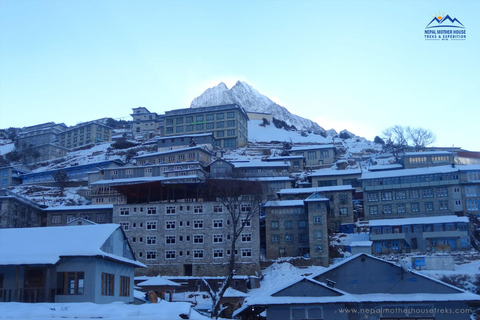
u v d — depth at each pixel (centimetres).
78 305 3553
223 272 9381
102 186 12350
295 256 10119
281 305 3653
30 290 4044
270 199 10831
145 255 9719
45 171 15925
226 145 17850
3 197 10056
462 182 11256
